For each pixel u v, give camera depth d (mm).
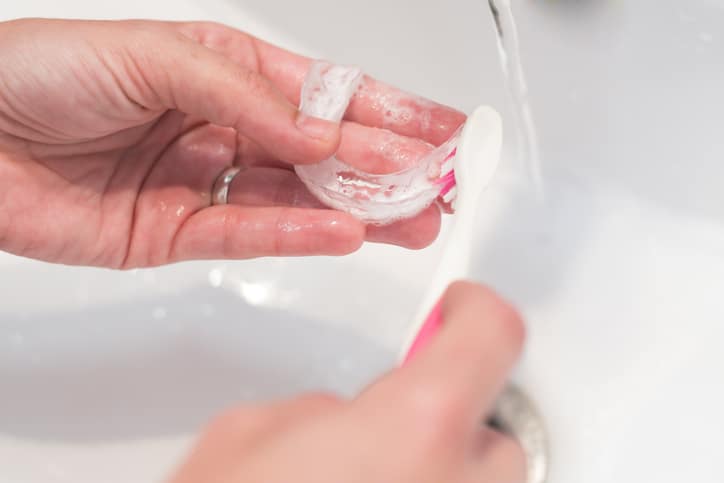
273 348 495
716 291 481
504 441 362
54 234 474
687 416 461
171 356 496
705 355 469
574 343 483
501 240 503
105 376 493
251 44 481
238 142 486
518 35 455
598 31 446
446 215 500
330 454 311
